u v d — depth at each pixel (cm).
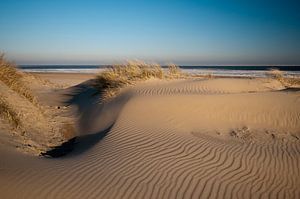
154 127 836
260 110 984
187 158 620
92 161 603
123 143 715
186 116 934
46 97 1653
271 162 620
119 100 1191
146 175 536
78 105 1436
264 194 489
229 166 588
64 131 992
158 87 1316
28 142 757
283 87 1532
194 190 488
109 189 482
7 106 903
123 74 1581
